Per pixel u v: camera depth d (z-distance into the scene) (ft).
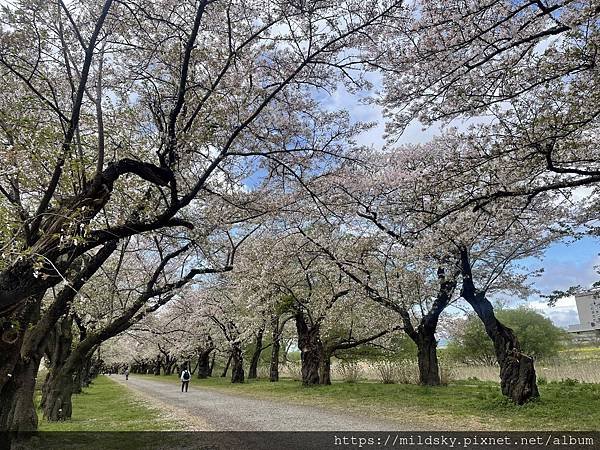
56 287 49.32
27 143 21.67
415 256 47.09
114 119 29.89
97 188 21.66
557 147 30.53
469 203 31.32
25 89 28.17
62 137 24.09
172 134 26.08
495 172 31.42
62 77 29.60
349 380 85.87
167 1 25.86
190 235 39.37
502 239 45.39
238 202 36.65
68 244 19.86
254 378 125.39
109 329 43.98
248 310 86.12
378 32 25.73
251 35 27.50
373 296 59.88
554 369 75.41
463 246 44.21
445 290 56.90
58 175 21.12
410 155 46.62
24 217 22.13
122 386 126.21
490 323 43.73
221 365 207.41
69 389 48.93
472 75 26.84
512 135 29.09
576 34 22.12
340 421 39.75
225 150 26.89
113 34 27.25
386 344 86.53
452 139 42.91
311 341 78.74
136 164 23.63
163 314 118.73
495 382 72.02
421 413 40.96
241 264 65.36
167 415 52.08
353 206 45.34
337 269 64.18
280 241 64.59
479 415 37.93
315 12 25.12
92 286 51.62
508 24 24.68
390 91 27.86
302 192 37.52
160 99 29.66
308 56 27.17
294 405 54.44
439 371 68.44
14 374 28.43
